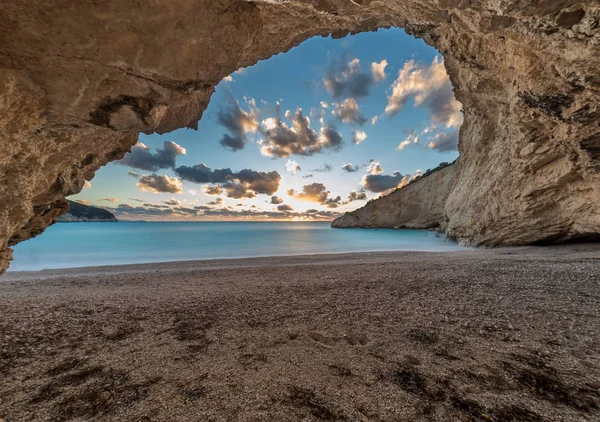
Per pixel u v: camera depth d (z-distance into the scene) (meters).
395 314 4.29
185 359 3.05
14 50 2.32
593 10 3.31
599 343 3.11
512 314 4.08
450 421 2.00
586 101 6.11
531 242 13.19
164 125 5.96
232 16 2.64
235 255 17.62
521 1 2.81
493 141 15.29
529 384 2.41
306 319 4.22
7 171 3.30
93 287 7.66
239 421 2.06
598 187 9.45
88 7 2.12
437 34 8.68
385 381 2.52
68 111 3.05
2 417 2.15
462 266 8.23
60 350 3.33
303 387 2.46
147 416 2.14
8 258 4.32
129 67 2.64
